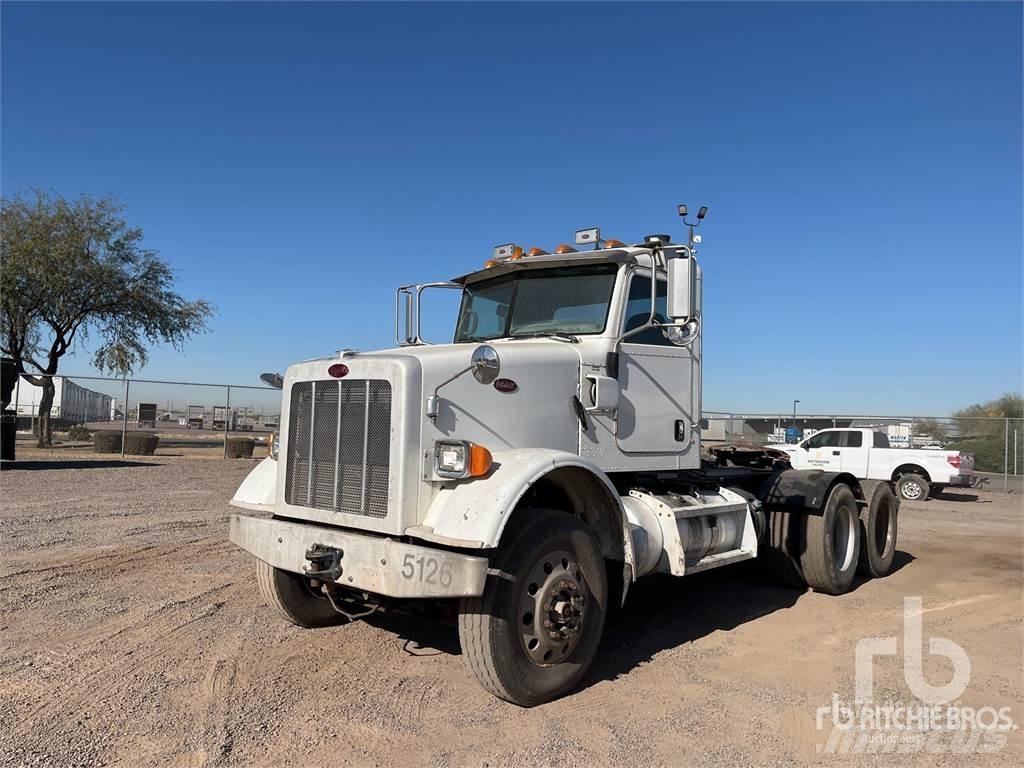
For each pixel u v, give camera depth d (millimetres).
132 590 6418
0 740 3592
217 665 4684
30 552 7809
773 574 7227
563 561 4324
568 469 4457
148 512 10727
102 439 21062
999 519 13844
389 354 4367
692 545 5344
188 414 28438
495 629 3955
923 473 17891
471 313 6223
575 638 4316
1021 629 5918
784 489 7137
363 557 4023
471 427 4371
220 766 3391
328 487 4422
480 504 3887
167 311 28938
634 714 4105
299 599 5305
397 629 5516
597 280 5480
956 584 7652
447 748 3637
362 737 3736
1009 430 21250
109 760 3418
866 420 22031
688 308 4918
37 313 26594
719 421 22375
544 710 4137
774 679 4699
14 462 16656
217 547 8320
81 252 26422
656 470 5684
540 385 4789
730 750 3670
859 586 7520
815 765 3531
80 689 4242
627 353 5438
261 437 25141
